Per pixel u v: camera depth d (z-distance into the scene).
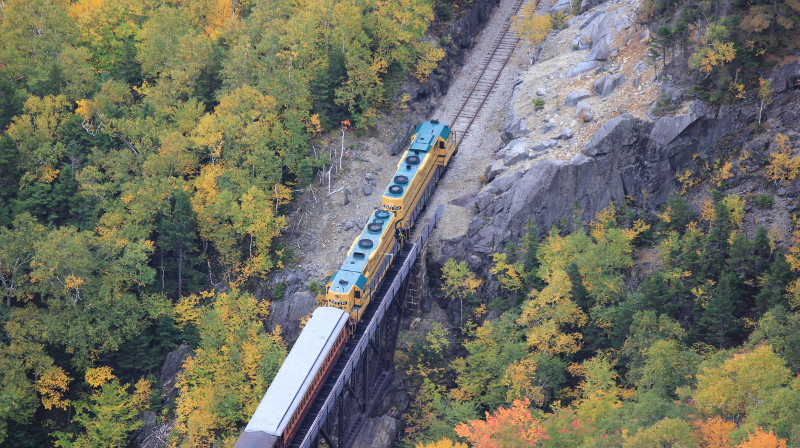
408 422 144.88
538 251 146.12
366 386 138.25
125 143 165.75
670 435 106.81
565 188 151.75
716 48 150.38
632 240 149.62
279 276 154.88
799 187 144.75
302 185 165.00
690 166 152.62
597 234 147.88
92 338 144.88
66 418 148.75
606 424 117.12
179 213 152.12
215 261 159.12
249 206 150.88
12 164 158.50
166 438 144.38
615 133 151.25
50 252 141.12
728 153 151.50
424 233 151.25
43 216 157.88
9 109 165.75
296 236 159.25
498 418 117.88
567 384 141.38
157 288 155.00
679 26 153.12
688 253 141.25
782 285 134.12
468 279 149.00
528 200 151.88
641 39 165.50
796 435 101.56
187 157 160.50
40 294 151.62
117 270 147.88
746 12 154.50
